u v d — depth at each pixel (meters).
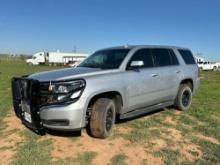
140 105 6.21
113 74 5.54
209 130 6.13
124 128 6.08
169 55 7.40
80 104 4.80
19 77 5.46
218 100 10.06
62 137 5.42
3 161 4.41
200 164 4.43
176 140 5.47
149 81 6.32
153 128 6.18
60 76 5.02
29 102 5.02
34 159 4.43
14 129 5.95
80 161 4.42
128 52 6.17
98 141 5.27
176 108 7.88
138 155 4.71
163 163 4.45
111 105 5.38
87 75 5.15
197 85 8.38
